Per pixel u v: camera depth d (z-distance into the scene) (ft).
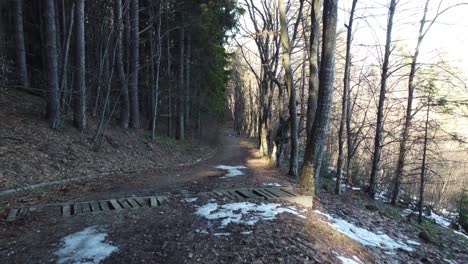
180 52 75.66
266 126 67.87
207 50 80.89
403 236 24.88
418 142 46.09
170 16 71.20
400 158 49.08
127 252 14.80
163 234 17.06
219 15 71.67
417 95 48.44
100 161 40.40
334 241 17.79
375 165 49.01
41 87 55.98
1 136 33.53
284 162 68.69
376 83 63.16
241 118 193.06
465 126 51.21
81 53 44.45
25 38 62.95
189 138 89.97
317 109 27.37
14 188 25.85
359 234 21.63
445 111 42.47
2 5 54.80
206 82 88.38
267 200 24.49
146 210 21.90
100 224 18.80
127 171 41.11
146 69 79.51
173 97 83.05
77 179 32.76
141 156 50.96
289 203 23.97
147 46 79.77
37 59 65.77
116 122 62.75
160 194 28.07
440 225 43.86
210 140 108.27
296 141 44.75
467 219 48.52
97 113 63.00
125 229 17.93
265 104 66.59
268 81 65.82
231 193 27.12
